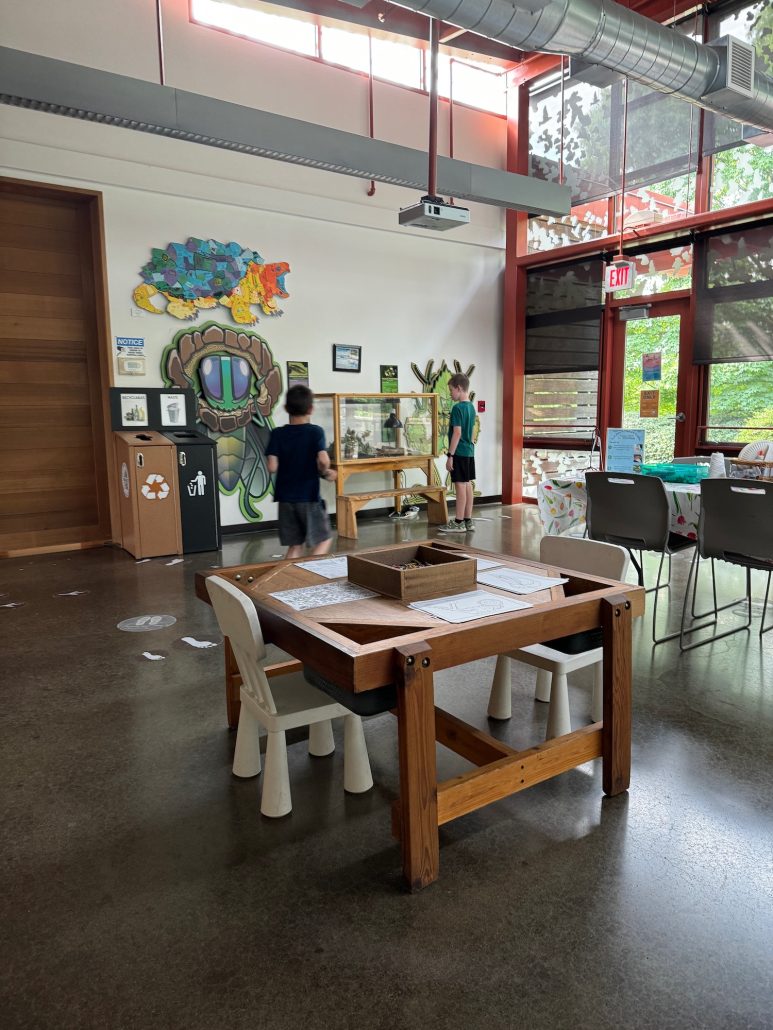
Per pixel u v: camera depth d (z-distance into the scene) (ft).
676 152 22.34
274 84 21.34
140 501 18.90
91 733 8.96
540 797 7.39
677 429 23.70
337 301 24.14
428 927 5.53
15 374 19.62
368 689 5.53
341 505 22.35
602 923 5.55
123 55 18.74
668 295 23.50
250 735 7.83
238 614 6.61
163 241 20.49
